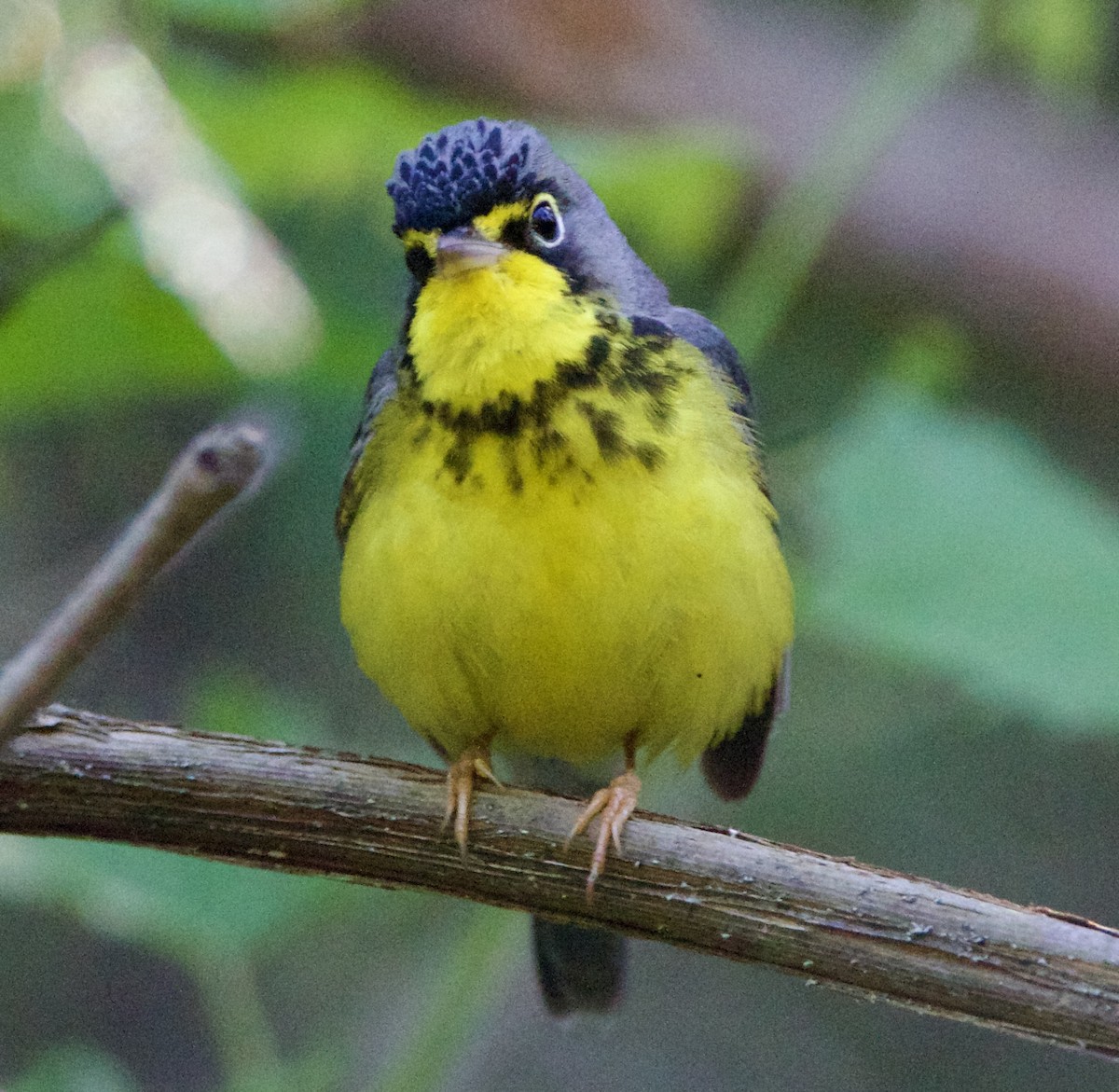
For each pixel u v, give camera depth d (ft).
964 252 52.08
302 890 33.53
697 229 40.11
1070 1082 49.90
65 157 35.09
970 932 26.25
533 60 47.75
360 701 49.08
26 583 46.57
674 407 31.45
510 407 30.66
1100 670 34.73
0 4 34.24
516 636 31.17
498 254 31.12
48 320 34.50
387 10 46.85
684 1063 50.03
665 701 32.68
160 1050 48.75
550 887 27.89
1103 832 49.49
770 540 32.45
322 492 45.80
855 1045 50.39
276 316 34.71
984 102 53.83
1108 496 53.01
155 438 47.32
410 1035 41.78
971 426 38.06
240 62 40.78
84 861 33.19
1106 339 52.44
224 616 48.85
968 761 49.67
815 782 48.75
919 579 35.99
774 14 52.95
